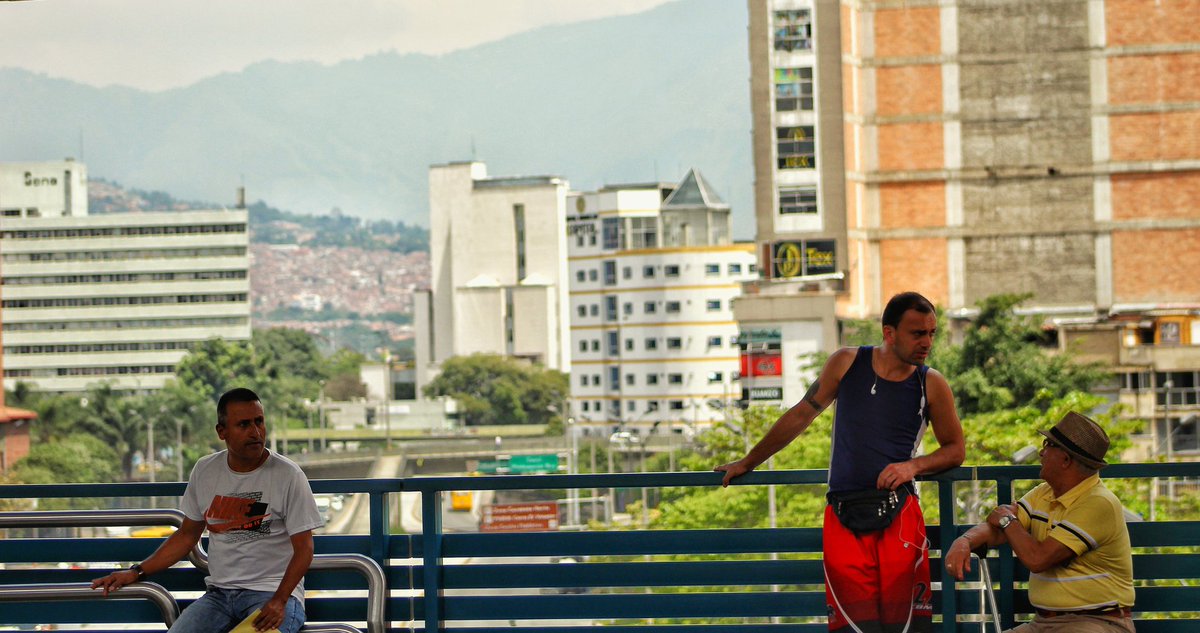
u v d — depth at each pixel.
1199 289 88.56
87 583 7.58
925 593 6.90
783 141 87.62
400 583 7.55
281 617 7.18
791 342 85.50
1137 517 8.56
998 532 7.00
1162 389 72.81
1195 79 88.75
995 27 89.69
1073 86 89.38
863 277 89.88
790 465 43.03
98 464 146.75
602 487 7.23
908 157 90.31
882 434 6.86
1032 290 89.50
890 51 90.50
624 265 170.75
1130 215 89.00
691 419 165.00
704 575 7.43
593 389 186.00
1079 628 6.80
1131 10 88.75
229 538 7.48
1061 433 6.85
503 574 7.50
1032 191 89.62
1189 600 7.30
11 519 7.66
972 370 63.69
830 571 6.94
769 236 87.56
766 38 87.88
